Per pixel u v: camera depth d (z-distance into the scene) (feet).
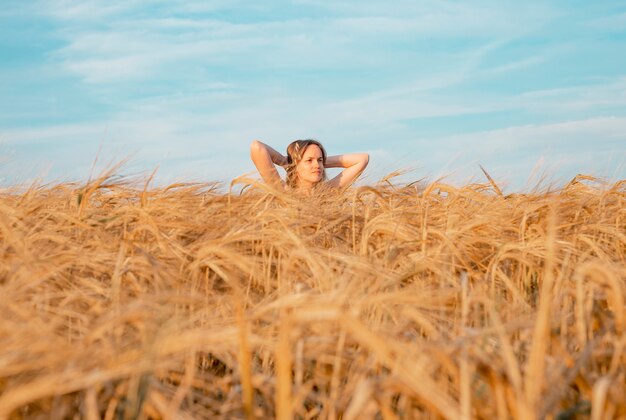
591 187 14.39
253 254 10.09
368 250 10.77
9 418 5.25
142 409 5.23
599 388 4.61
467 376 4.93
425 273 9.52
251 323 6.57
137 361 5.28
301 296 6.24
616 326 6.19
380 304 6.76
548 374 5.45
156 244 10.22
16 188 13.38
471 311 7.83
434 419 5.28
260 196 13.17
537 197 12.95
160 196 12.85
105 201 13.21
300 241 9.03
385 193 14.38
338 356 6.00
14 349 5.30
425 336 7.49
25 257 8.12
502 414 5.05
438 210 13.16
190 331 5.78
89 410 4.84
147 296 6.42
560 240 10.37
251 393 5.43
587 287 7.47
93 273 9.05
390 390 5.19
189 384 5.75
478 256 10.59
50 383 4.72
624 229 12.53
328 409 5.86
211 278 9.52
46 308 6.95
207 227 11.25
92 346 5.87
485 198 13.79
